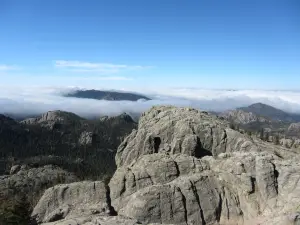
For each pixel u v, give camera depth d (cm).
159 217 9681
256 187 10469
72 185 10819
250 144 13075
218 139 13588
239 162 10838
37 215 10381
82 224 8538
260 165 10606
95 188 10738
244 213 10019
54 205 10512
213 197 10238
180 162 11362
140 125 16850
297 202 9700
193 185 10381
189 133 13550
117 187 10800
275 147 13975
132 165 11712
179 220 9731
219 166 11144
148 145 13650
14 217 9531
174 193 10000
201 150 13338
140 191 10075
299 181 10212
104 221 8650
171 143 13612
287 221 8656
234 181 10638
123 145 15438
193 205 9962
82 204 10388
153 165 11162
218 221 9919
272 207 9944
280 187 10350
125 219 8844
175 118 14950
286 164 10762
